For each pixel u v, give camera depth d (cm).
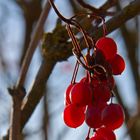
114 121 22
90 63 23
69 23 24
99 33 30
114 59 24
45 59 34
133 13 31
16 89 33
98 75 23
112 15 31
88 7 31
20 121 33
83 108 23
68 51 34
